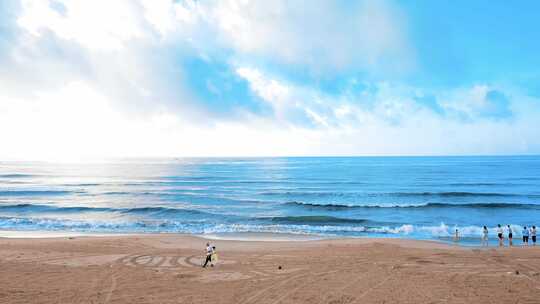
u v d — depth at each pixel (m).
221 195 50.50
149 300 10.44
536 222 31.27
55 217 33.81
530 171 97.00
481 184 62.66
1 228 28.52
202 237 24.59
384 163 162.50
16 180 78.56
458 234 26.33
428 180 71.44
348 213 35.78
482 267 14.70
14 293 11.02
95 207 38.22
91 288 11.63
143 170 117.44
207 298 10.64
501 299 10.41
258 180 75.88
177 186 64.31
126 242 21.38
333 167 127.50
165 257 16.86
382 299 10.47
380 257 16.91
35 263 15.34
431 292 11.12
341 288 11.64
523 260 16.05
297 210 37.91
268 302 10.27
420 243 22.23
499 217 33.47
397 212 36.03
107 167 139.25
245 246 20.94
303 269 14.40
